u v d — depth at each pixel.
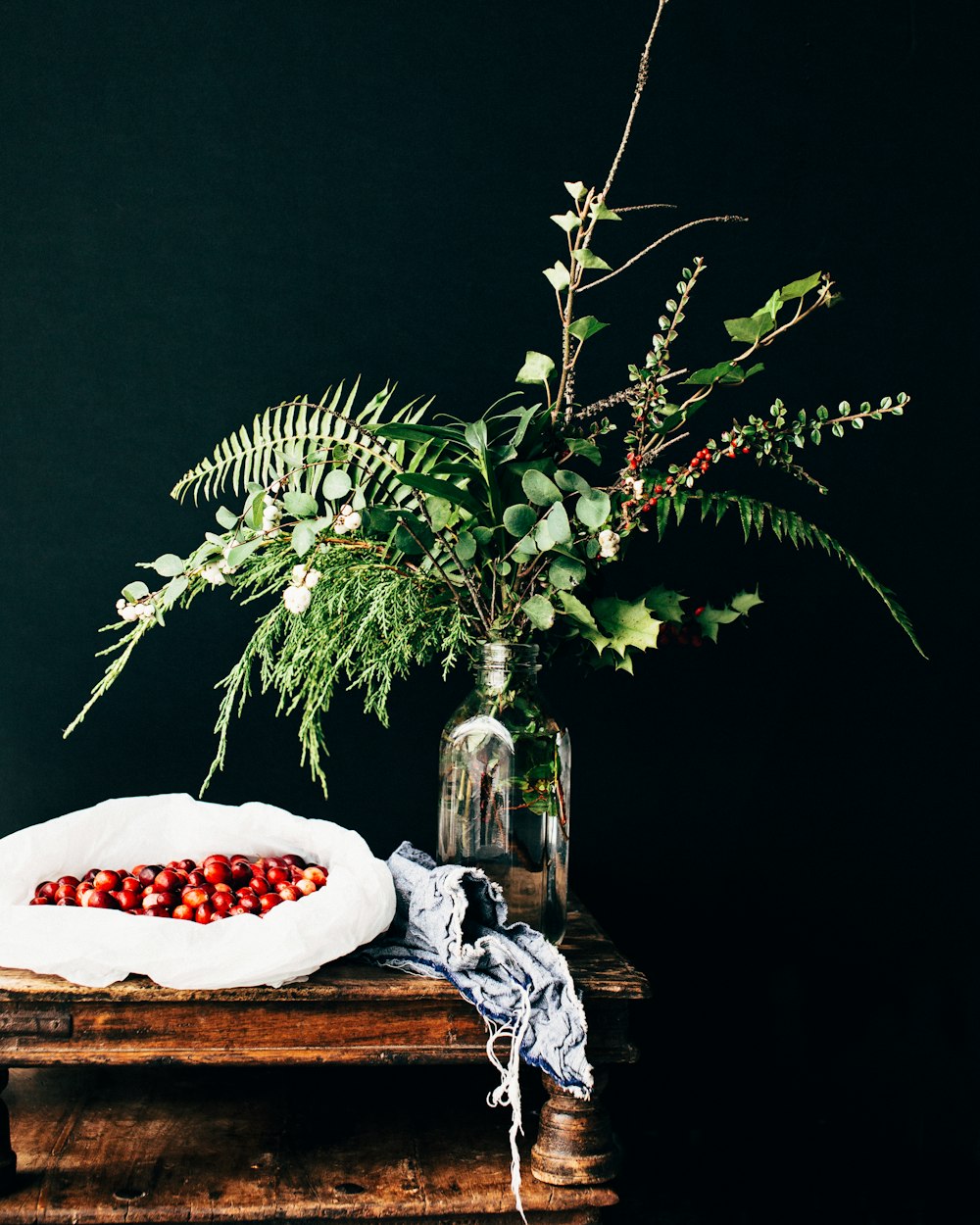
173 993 1.26
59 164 1.77
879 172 1.87
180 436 1.80
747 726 1.88
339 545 1.45
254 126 1.79
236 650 1.81
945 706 1.91
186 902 1.35
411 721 1.83
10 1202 1.29
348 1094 1.60
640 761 1.88
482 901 1.36
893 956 1.91
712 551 1.86
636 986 1.32
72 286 1.78
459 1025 1.31
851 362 1.87
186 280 1.79
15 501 1.78
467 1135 1.49
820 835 1.90
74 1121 1.49
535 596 1.35
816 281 1.30
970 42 1.87
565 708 1.86
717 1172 1.88
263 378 1.80
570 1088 1.25
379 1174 1.38
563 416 1.44
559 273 1.42
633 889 1.88
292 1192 1.33
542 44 1.82
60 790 1.80
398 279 1.82
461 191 1.82
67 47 1.77
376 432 1.37
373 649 1.49
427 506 1.39
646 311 1.84
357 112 1.80
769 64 1.85
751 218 1.85
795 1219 1.86
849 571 1.88
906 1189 1.89
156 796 1.55
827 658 1.89
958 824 1.91
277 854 1.55
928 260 1.88
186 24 1.78
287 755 1.82
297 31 1.79
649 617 1.42
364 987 1.28
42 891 1.40
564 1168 1.33
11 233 1.77
